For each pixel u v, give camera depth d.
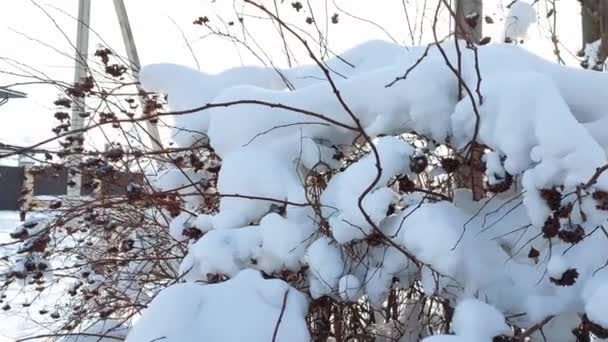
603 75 2.19
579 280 1.93
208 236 2.16
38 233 2.74
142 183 2.85
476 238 2.04
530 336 2.06
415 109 2.16
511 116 1.92
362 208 1.93
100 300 3.32
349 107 2.25
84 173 2.95
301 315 1.94
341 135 2.32
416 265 2.08
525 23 2.90
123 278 2.98
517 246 2.06
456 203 2.20
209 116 2.57
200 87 2.70
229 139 2.37
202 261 2.14
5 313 3.65
